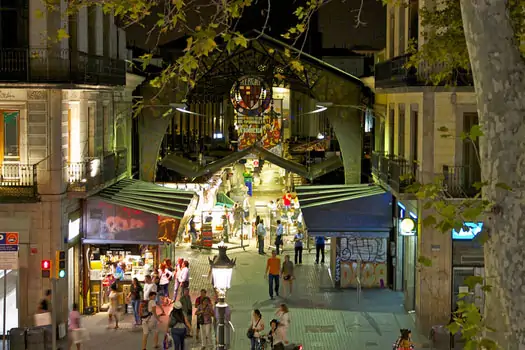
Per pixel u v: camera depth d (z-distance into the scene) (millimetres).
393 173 27688
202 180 38688
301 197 31141
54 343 20219
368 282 31188
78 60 25984
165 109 35688
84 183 25969
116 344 24438
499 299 9547
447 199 24188
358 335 25359
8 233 21422
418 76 24656
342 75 36500
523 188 9422
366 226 29844
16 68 24984
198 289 30812
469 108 25172
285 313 23047
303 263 35750
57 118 25391
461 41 19859
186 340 25031
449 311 25266
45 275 21891
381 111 33844
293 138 54406
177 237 27297
